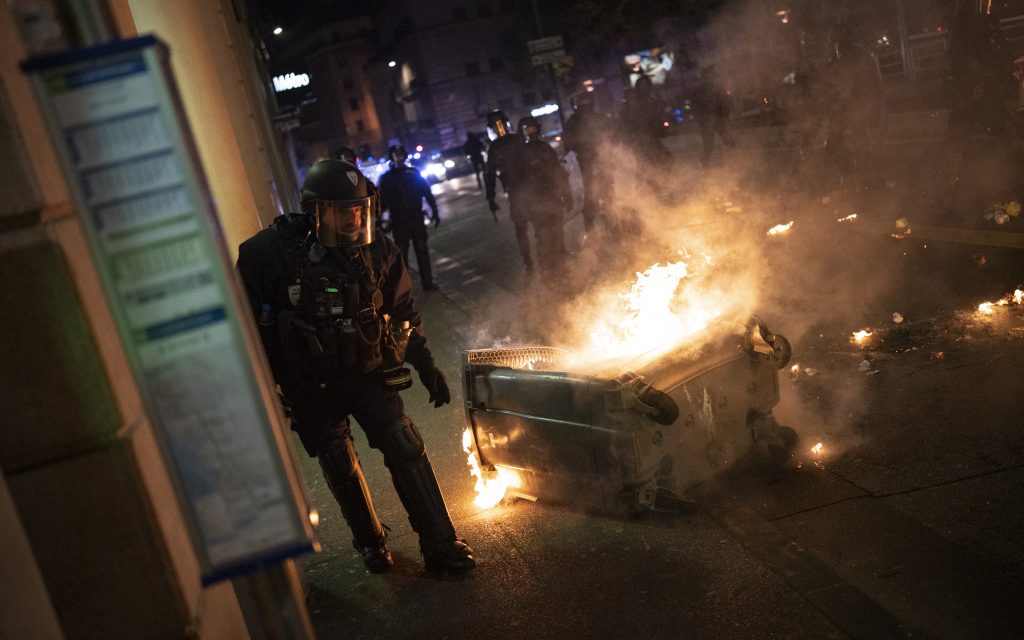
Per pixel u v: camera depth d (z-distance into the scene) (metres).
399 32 76.44
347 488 3.77
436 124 73.12
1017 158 8.99
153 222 1.65
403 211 11.02
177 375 1.69
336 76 95.75
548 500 4.02
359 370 3.55
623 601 3.12
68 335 1.99
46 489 2.03
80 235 2.10
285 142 25.11
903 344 5.41
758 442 3.88
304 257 3.37
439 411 5.89
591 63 39.78
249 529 1.76
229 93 9.84
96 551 2.08
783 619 2.82
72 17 1.72
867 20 16.75
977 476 3.61
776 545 3.25
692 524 3.53
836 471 3.90
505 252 13.11
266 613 1.88
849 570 3.11
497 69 73.38
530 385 3.80
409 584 3.66
